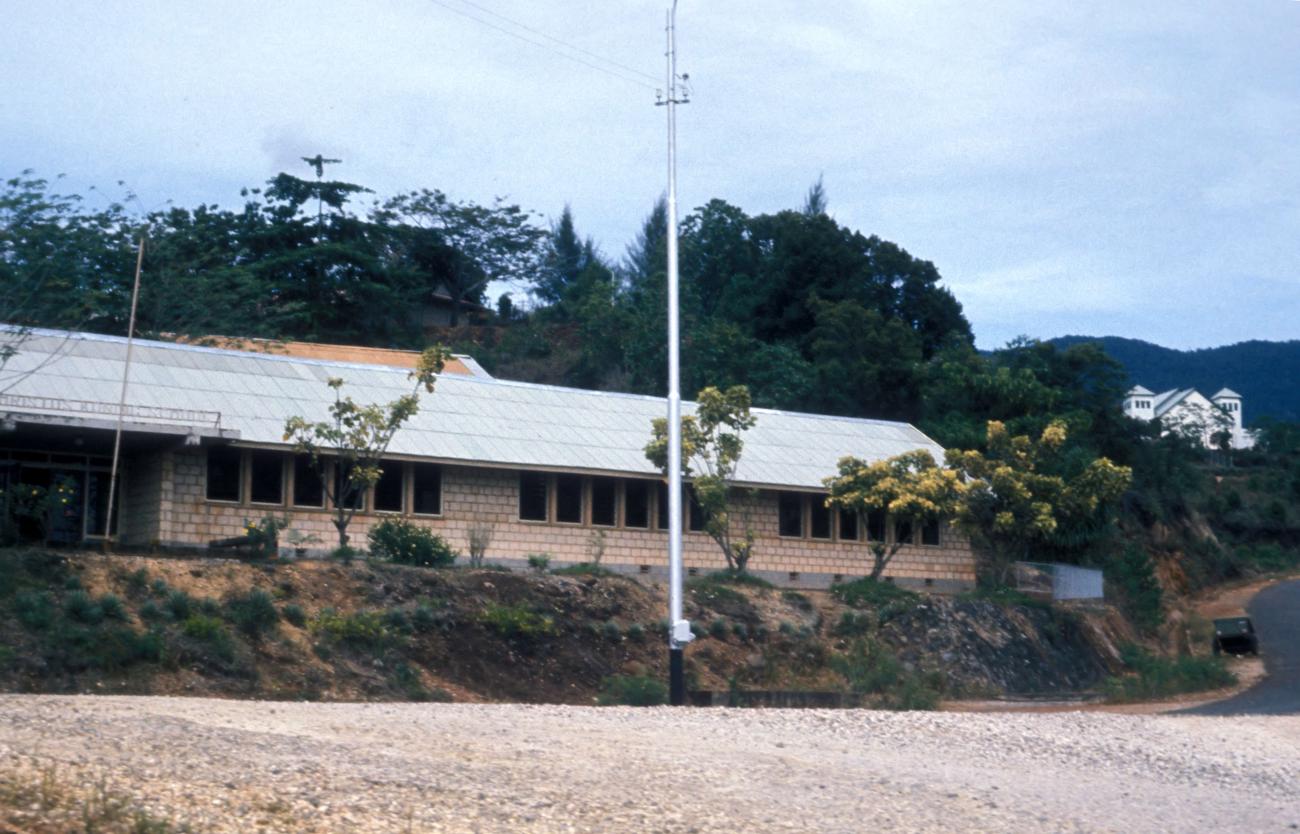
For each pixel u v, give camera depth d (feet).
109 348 130.31
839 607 132.05
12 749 39.60
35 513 107.04
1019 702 115.24
